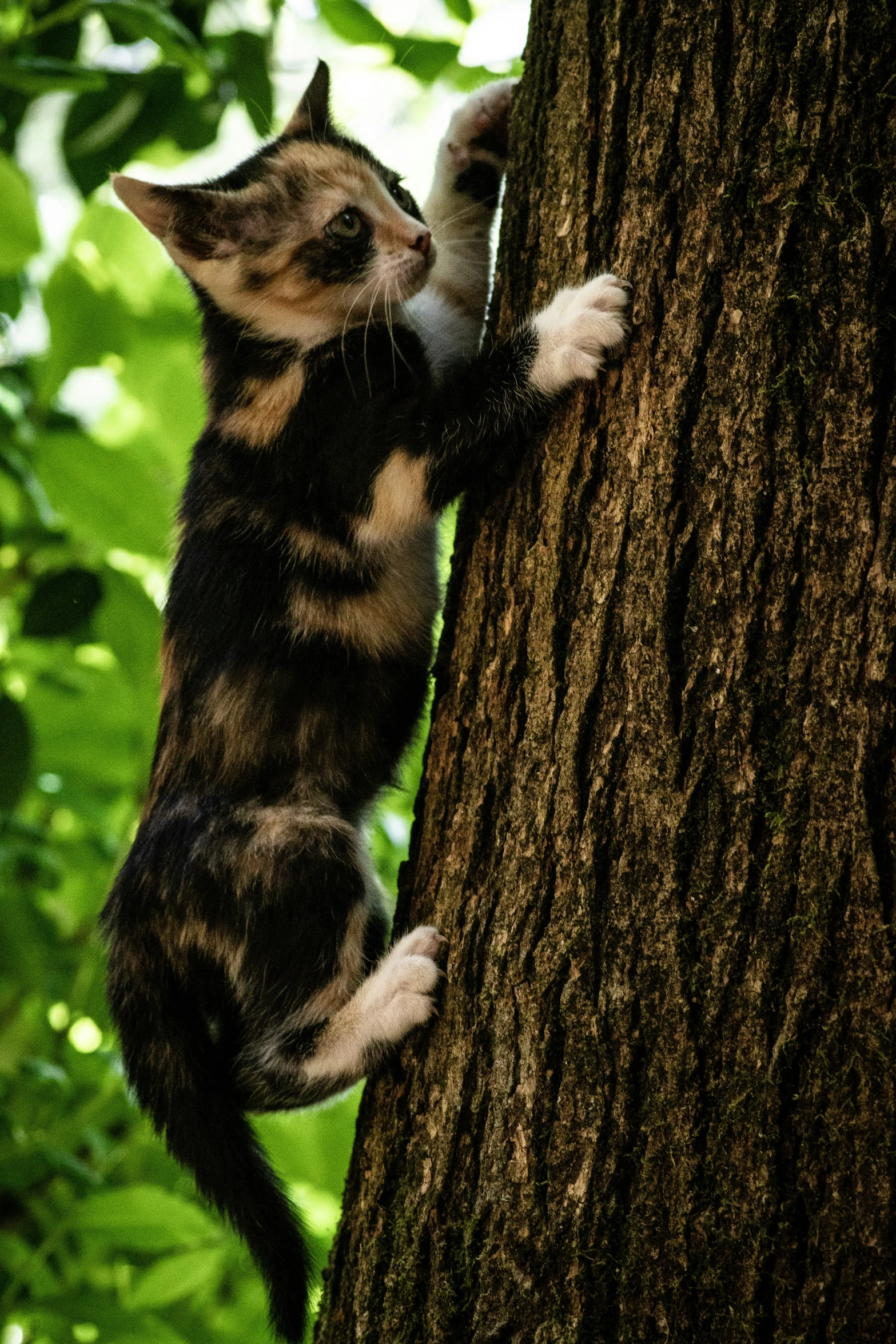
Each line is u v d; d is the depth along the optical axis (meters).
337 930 1.55
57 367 1.65
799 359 1.42
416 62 1.70
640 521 1.43
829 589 1.41
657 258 1.45
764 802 1.40
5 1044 1.68
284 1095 1.54
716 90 1.44
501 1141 1.42
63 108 1.76
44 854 1.66
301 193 1.62
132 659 1.65
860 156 1.42
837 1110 1.38
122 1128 1.71
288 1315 1.54
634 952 1.41
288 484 1.58
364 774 1.59
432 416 1.54
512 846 1.44
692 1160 1.39
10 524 1.68
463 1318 1.41
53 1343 1.60
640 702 1.42
